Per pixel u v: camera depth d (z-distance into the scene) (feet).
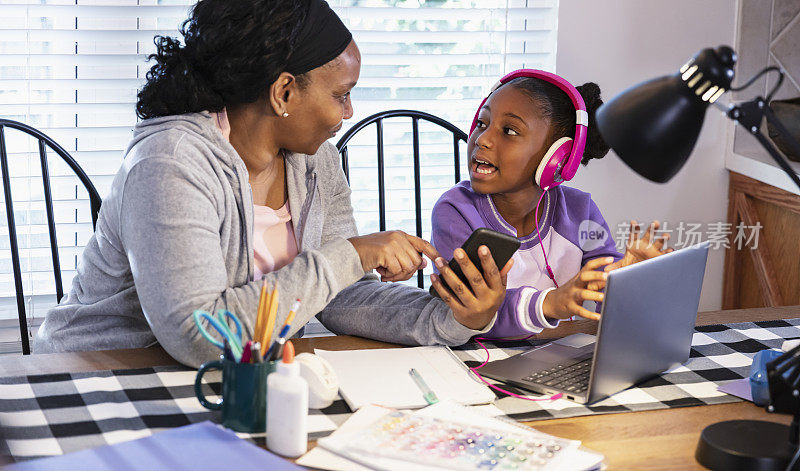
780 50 7.42
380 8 7.16
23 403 3.50
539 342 4.49
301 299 3.99
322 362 3.57
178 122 4.24
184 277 3.85
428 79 7.39
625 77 7.50
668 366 4.06
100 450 2.95
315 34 4.14
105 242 4.43
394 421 3.30
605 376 3.64
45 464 2.83
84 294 4.67
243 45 4.04
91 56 6.81
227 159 4.25
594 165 7.59
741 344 4.47
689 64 2.99
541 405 3.64
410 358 4.11
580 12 7.30
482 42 7.40
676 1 7.40
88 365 3.96
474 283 4.05
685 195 7.84
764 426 3.27
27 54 6.70
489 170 4.80
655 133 3.04
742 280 7.90
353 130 6.31
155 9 6.82
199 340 3.81
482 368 4.02
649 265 3.67
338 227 5.15
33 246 7.09
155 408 3.49
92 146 7.04
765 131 7.00
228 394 3.29
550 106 4.72
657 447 3.27
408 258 4.26
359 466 3.01
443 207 5.15
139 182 3.98
